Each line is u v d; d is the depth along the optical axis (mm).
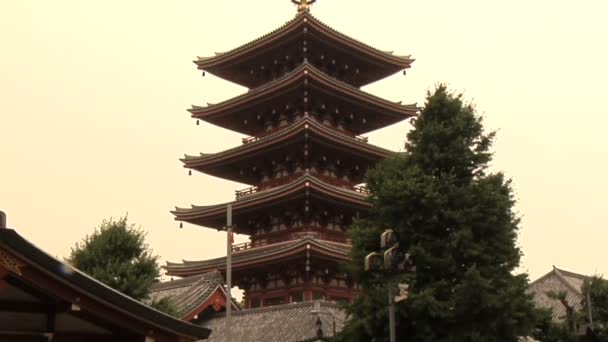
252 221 63406
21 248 9898
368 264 20094
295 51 64812
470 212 29875
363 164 63688
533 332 32875
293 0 64875
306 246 53062
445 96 32531
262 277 59875
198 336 11969
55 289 10570
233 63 67625
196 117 67125
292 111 64000
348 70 68062
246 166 65250
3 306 11000
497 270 30031
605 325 39156
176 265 63656
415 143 32406
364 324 28812
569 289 65000
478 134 32000
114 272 36125
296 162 61812
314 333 40594
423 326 28344
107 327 11859
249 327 46312
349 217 61344
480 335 28531
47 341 11211
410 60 68250
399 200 29922
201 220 64250
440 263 29156
